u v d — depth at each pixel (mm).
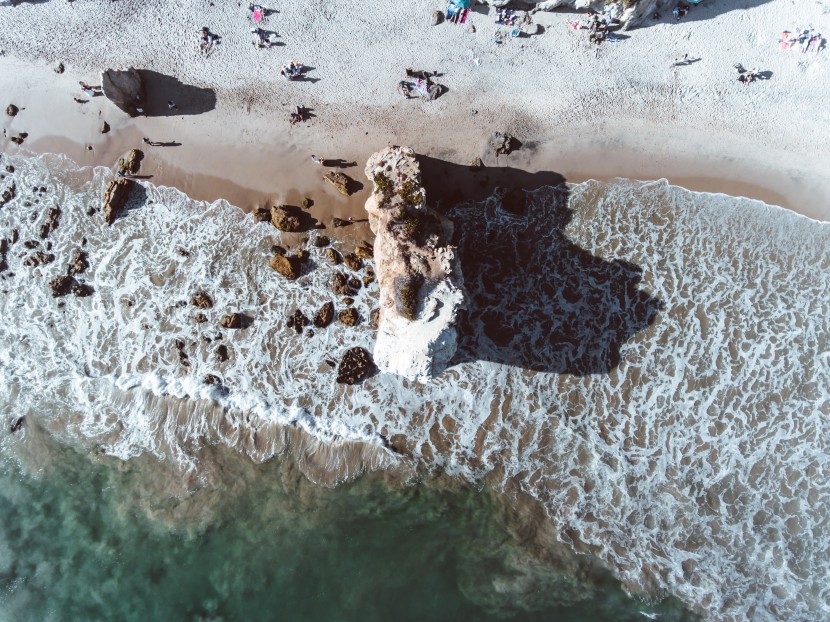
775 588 17656
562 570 17766
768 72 18031
